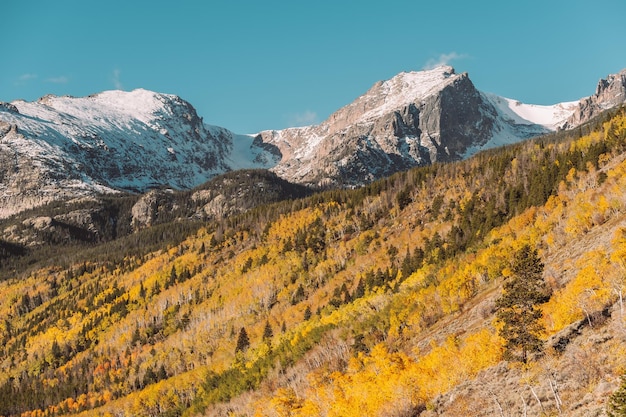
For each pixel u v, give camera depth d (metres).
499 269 115.94
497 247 130.12
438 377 67.38
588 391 42.56
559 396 44.78
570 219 119.75
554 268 96.56
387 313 130.50
